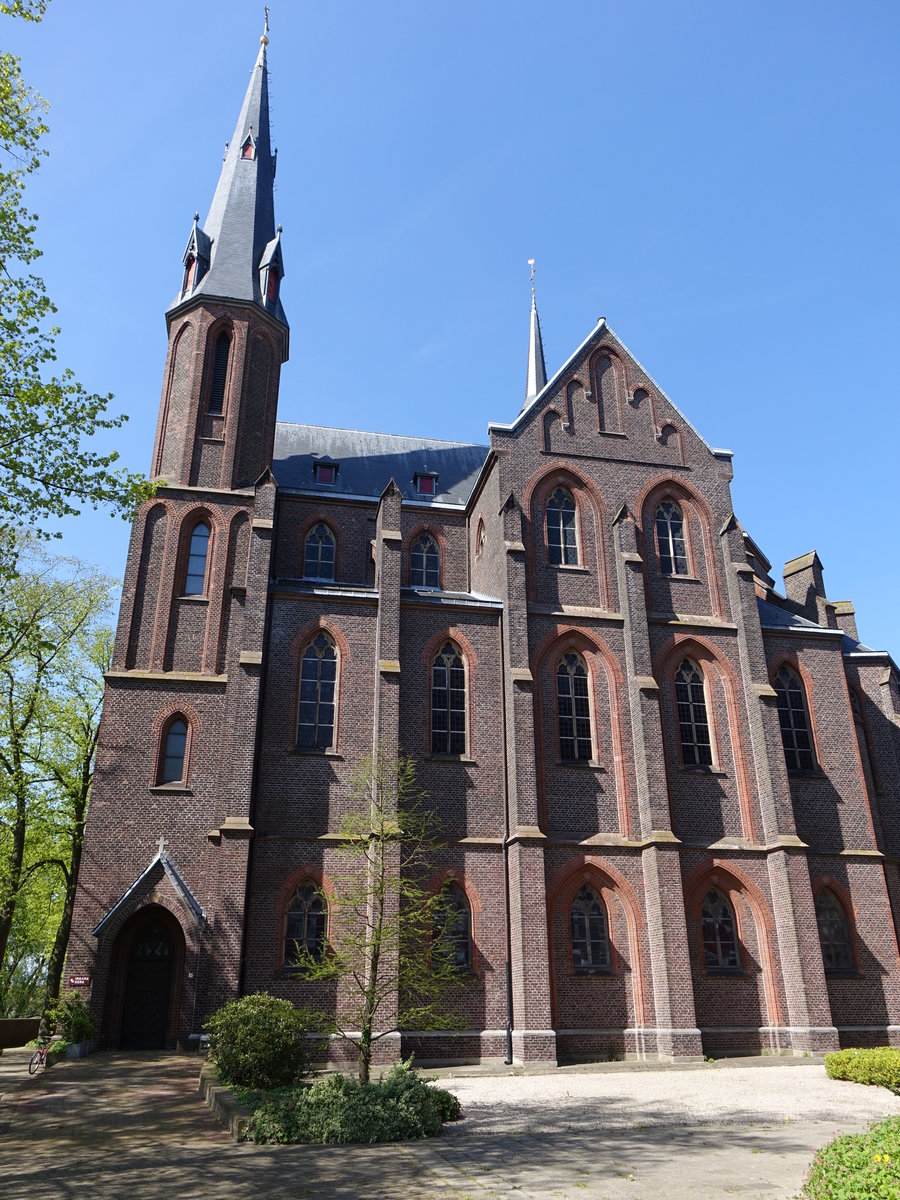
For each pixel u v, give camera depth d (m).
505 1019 29.28
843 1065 24.92
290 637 32.72
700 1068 28.08
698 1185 13.24
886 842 37.50
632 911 31.14
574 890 31.16
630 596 34.88
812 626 37.84
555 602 35.25
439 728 32.78
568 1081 25.58
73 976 29.56
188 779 32.72
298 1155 15.66
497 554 36.06
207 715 33.72
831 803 34.94
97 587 44.00
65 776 43.59
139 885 30.14
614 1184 13.33
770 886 32.47
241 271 42.19
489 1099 22.33
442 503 43.12
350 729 31.89
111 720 33.12
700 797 33.34
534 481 36.56
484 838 31.30
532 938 29.34
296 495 41.12
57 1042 27.81
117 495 23.44
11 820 42.38
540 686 33.56
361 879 28.02
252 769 30.14
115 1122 19.06
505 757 32.47
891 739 38.81
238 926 28.28
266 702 31.72
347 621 33.38
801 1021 30.42
